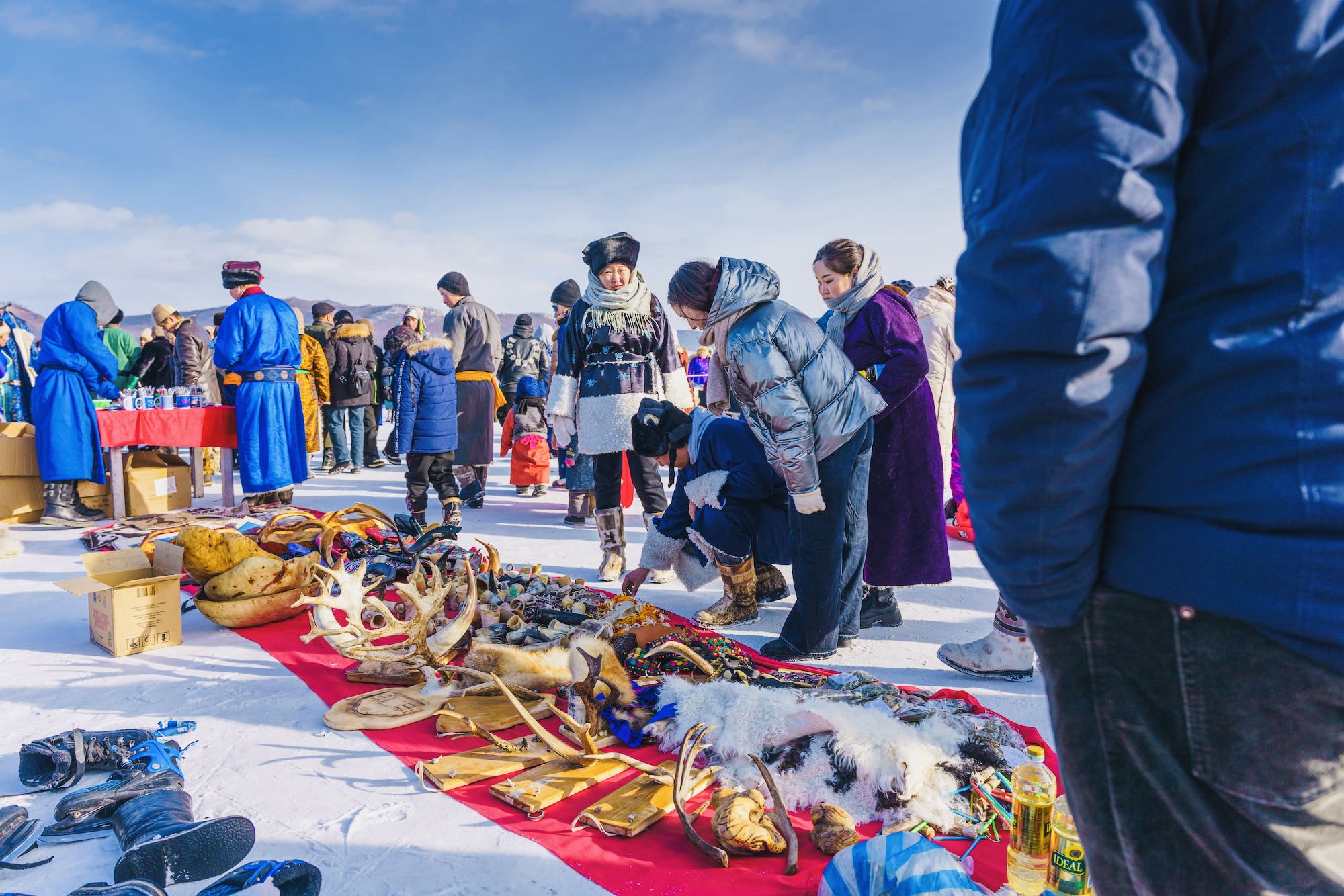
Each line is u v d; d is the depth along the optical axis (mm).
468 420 7262
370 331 9945
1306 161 781
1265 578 764
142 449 7457
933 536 3738
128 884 1550
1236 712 803
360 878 1836
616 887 1796
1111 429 811
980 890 1502
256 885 1795
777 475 3672
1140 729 877
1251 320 795
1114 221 782
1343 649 741
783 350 3055
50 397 6148
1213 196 818
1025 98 846
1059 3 847
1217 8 814
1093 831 947
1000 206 843
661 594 4492
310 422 9656
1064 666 940
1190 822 861
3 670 3186
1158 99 786
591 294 4570
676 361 4816
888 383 3566
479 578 3701
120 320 9328
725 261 3072
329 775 2328
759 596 4309
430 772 2279
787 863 1862
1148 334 861
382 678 3018
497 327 7492
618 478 4715
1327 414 763
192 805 2119
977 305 860
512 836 2010
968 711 2514
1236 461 790
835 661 3402
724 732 2301
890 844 1596
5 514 6312
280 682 3078
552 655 2855
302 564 3732
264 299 6336
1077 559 868
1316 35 778
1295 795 796
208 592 3623
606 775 2289
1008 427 837
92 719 2729
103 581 3467
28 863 1836
